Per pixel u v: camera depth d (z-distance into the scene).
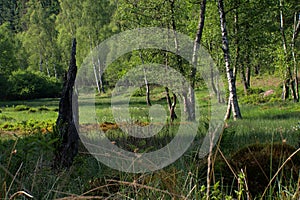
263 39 22.25
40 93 53.19
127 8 19.19
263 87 41.09
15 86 50.91
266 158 4.51
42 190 3.83
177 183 3.59
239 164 4.45
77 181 4.66
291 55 29.16
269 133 9.55
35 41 63.31
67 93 5.94
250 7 20.33
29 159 4.50
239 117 18.58
